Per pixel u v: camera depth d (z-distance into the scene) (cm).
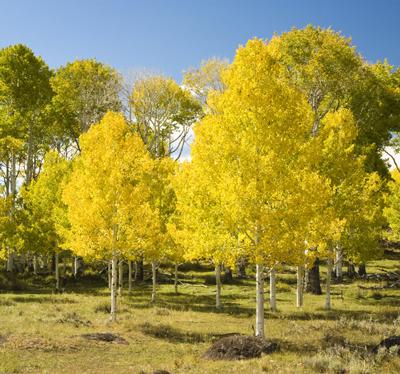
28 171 3684
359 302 2542
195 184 1616
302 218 1265
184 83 3338
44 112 3812
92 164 1728
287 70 2811
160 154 4041
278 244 1270
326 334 1394
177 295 2917
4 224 2772
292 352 1173
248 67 1356
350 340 1316
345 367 951
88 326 1611
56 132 4138
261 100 1312
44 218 2983
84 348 1245
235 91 1348
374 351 1106
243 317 1964
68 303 2348
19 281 3089
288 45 2773
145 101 3856
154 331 1554
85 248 1738
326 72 2717
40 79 3662
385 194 3416
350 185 2219
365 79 2911
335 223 1861
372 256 2409
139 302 2502
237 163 1323
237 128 1365
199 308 2306
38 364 1052
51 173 3064
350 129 2300
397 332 1432
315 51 2756
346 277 3634
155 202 2625
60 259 4262
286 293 2997
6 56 3562
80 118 4078
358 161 2267
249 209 1241
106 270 3762
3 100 3619
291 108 1330
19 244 2925
